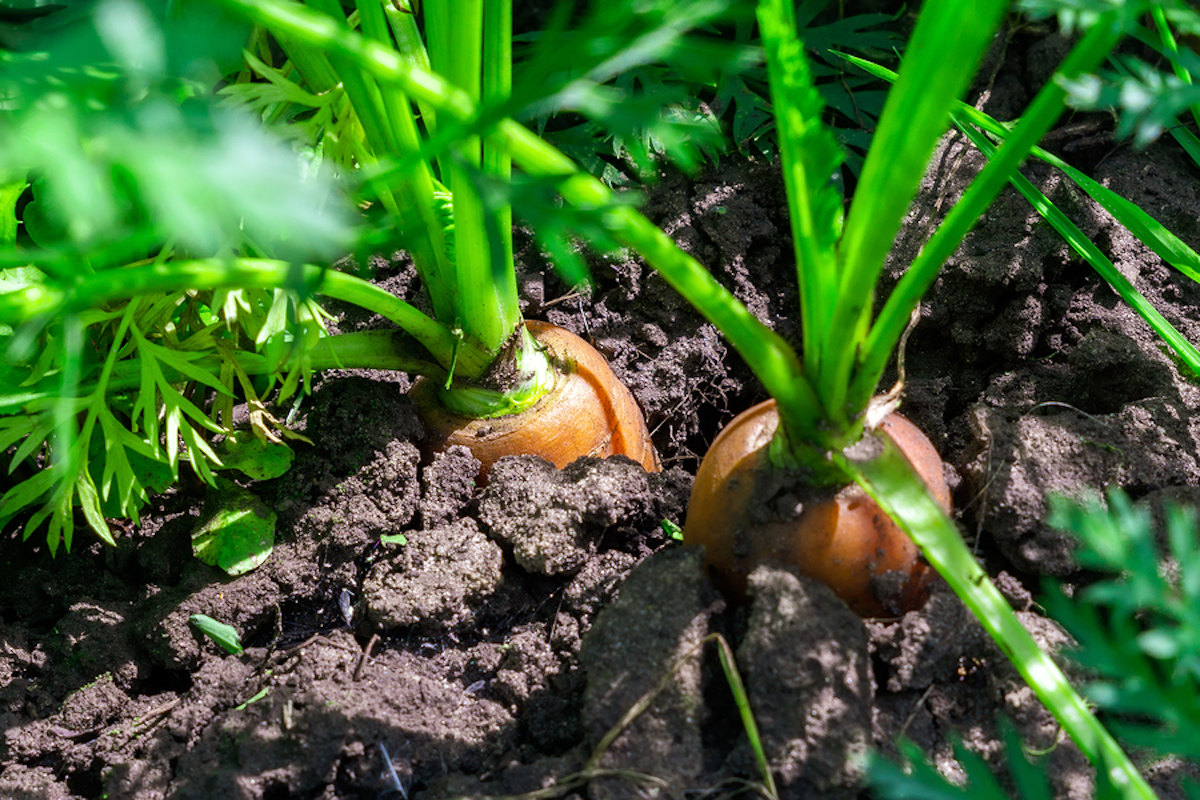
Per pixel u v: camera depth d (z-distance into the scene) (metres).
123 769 0.36
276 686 0.37
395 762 0.35
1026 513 0.36
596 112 0.29
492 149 0.36
